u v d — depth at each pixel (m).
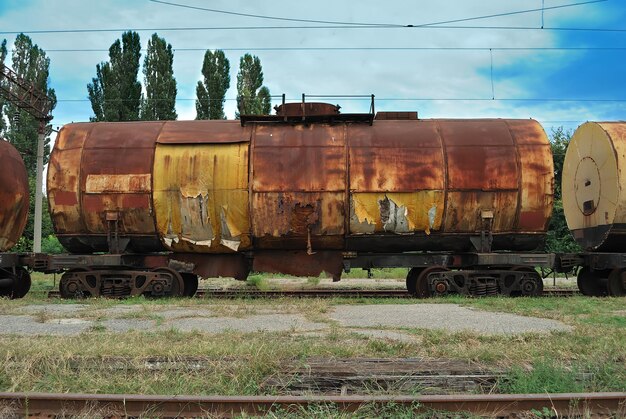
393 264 13.95
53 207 14.07
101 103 44.84
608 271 14.59
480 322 8.94
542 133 14.10
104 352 6.28
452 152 13.67
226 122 14.65
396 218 13.48
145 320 9.36
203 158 13.73
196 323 9.00
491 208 13.59
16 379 5.49
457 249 14.32
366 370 5.75
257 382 5.47
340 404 4.77
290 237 13.65
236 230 13.66
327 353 6.44
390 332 8.06
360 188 13.44
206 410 4.75
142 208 13.77
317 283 21.08
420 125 14.31
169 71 44.69
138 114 44.00
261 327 8.55
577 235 15.58
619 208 13.44
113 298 13.40
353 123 14.31
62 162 14.11
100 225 14.04
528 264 13.67
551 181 13.65
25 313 10.24
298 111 14.48
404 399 4.75
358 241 13.87
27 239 35.72
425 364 5.98
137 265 14.08
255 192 13.49
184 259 14.22
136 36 44.22
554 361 6.01
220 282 22.31
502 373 5.68
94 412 4.75
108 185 13.84
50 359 5.98
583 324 8.49
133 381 5.41
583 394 4.83
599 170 14.26
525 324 8.70
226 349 6.37
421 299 12.62
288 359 6.14
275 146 13.75
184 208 13.67
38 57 56.25
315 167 13.52
